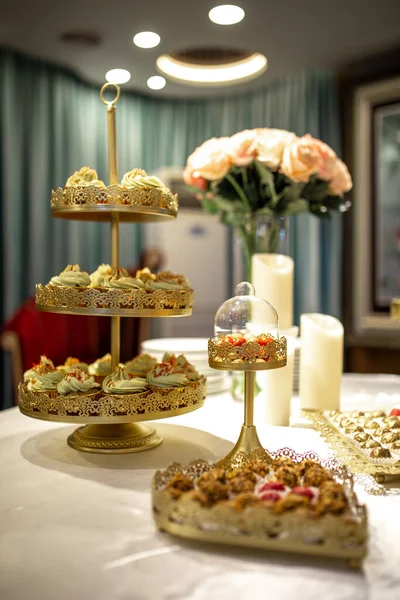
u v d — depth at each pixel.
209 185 1.80
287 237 1.79
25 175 3.30
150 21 2.81
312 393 1.56
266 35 2.95
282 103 3.58
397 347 3.14
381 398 1.80
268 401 1.46
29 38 3.03
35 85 3.31
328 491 0.81
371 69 3.32
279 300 1.68
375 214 3.24
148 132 3.86
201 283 3.78
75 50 3.18
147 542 0.82
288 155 1.61
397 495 1.00
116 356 1.40
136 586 0.71
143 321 2.98
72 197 1.28
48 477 1.08
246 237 1.78
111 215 1.40
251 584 0.71
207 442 1.31
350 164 3.34
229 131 3.82
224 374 1.92
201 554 0.79
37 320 2.70
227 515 0.77
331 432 1.31
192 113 3.88
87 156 3.60
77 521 0.89
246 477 0.90
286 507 0.77
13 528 0.87
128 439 1.26
